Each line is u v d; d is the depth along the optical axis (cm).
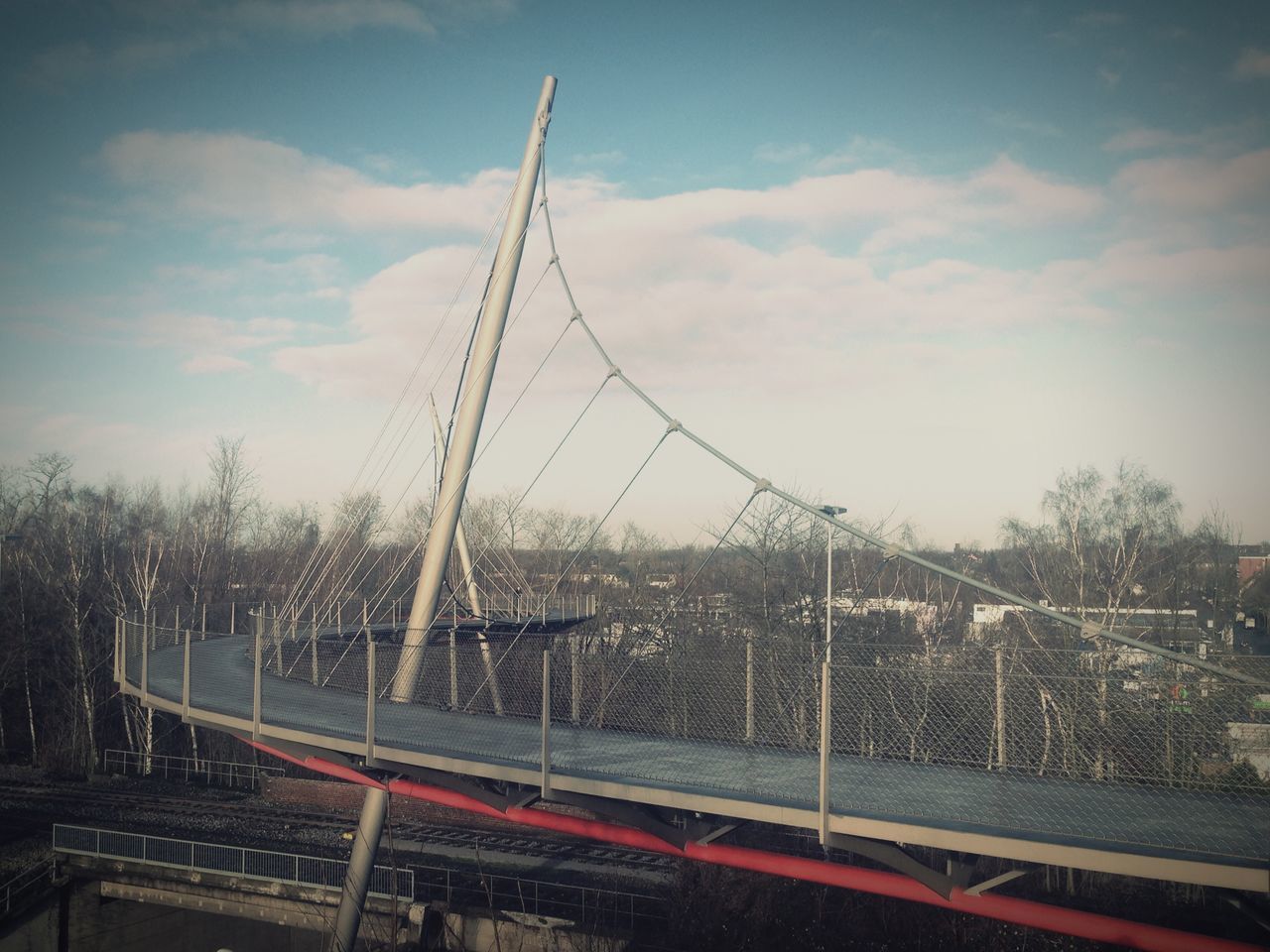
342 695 1795
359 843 1852
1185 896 2239
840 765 1132
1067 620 1098
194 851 2689
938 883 962
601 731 1358
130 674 2230
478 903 2544
